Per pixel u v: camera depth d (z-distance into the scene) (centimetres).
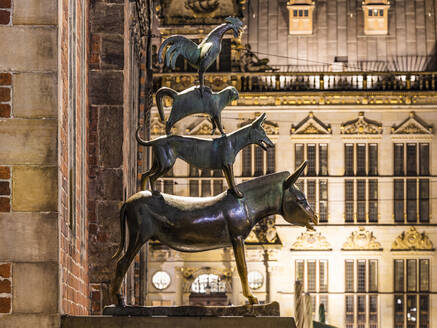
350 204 5806
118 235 1548
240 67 5884
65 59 1116
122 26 1594
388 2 6150
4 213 898
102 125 1575
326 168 5812
